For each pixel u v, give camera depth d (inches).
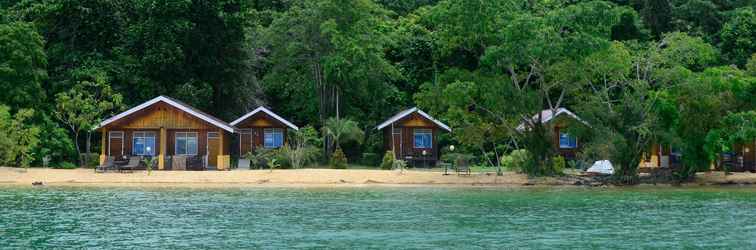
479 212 1344.7
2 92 2244.1
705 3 3388.3
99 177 1996.8
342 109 2925.7
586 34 1829.5
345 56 2723.9
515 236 1069.1
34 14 2672.2
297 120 3051.2
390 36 3110.2
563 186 1964.8
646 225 1177.4
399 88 3122.5
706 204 1496.1
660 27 3299.7
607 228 1147.3
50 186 1839.3
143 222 1190.3
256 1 3383.4
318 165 2495.1
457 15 1910.7
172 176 2015.3
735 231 1115.3
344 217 1259.8
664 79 1958.7
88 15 2689.5
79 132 2546.8
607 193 1755.7
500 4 1920.5
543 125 2074.3
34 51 2336.4
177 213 1304.1
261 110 2529.5
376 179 2004.2
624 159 2005.4
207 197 1589.6
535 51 1827.0
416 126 2583.7
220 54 2822.3
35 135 2123.5
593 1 1889.8
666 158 2460.6
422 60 3115.2
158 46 2664.9
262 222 1197.7
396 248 975.0
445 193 1723.7
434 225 1171.9
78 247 966.4
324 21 2731.3
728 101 1971.0
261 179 1994.3
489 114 2057.1
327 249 962.7
